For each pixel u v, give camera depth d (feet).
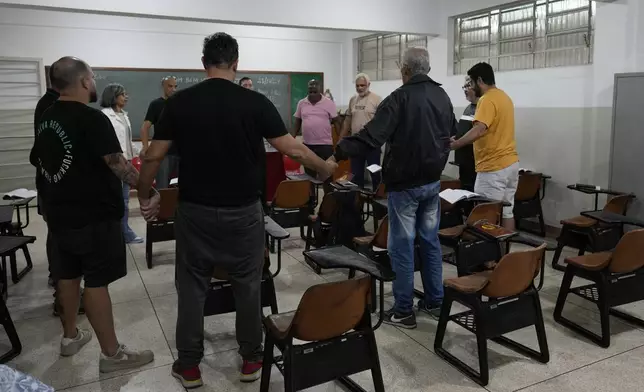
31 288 11.78
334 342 6.57
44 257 14.10
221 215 6.65
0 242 9.23
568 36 16.14
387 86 24.88
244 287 7.13
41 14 21.16
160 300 10.94
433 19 20.12
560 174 16.03
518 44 17.93
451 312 9.88
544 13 16.85
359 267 6.56
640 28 13.46
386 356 8.42
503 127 12.01
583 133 15.23
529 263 7.70
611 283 8.71
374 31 19.03
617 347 8.68
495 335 7.70
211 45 6.50
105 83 22.71
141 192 7.17
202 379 7.75
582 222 12.09
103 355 8.01
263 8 16.49
